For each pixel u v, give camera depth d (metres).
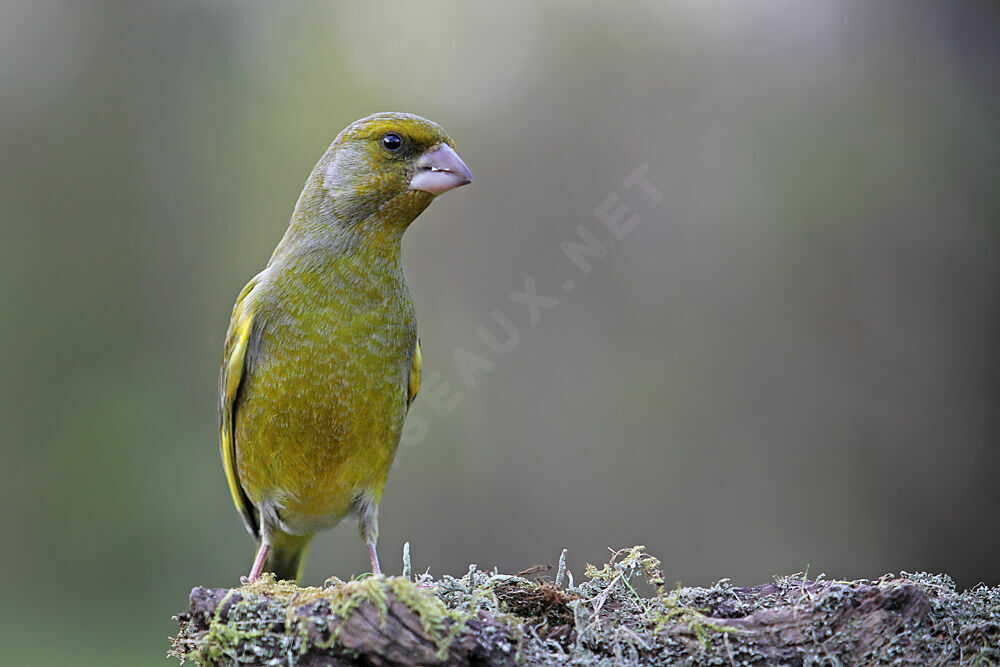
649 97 12.23
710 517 12.02
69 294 15.74
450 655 4.69
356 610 4.78
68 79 16.33
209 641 4.99
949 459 11.70
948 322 11.75
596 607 5.34
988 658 4.79
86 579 14.87
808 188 11.95
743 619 5.08
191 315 15.74
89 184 15.96
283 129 15.30
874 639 4.85
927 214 11.84
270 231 15.28
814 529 11.86
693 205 12.09
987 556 11.51
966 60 12.08
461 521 12.34
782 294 11.97
